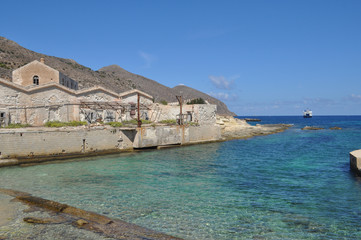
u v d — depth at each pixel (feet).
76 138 80.53
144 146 98.78
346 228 31.73
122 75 618.44
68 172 62.49
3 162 66.23
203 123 131.44
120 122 113.50
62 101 107.14
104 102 118.21
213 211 37.01
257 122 491.31
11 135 68.39
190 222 33.06
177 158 84.84
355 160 60.08
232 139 150.61
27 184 51.01
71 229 29.37
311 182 53.88
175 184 51.98
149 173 62.08
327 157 87.86
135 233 28.99
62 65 409.69
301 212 36.91
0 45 367.25
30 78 118.62
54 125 89.92
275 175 60.64
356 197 43.70
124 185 50.83
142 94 137.08
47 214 33.73
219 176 59.52
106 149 88.94
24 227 29.71
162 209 37.55
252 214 36.01
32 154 71.82
